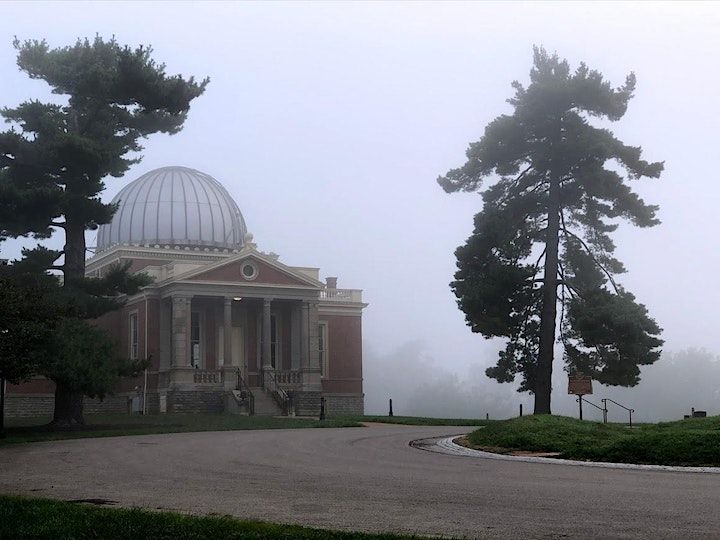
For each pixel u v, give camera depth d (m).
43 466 19.27
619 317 39.34
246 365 63.25
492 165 43.84
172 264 59.25
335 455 22.12
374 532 10.29
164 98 39.12
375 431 34.56
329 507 12.45
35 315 29.11
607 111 42.69
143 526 10.20
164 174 71.12
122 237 69.00
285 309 64.94
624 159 42.38
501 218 42.31
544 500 13.13
